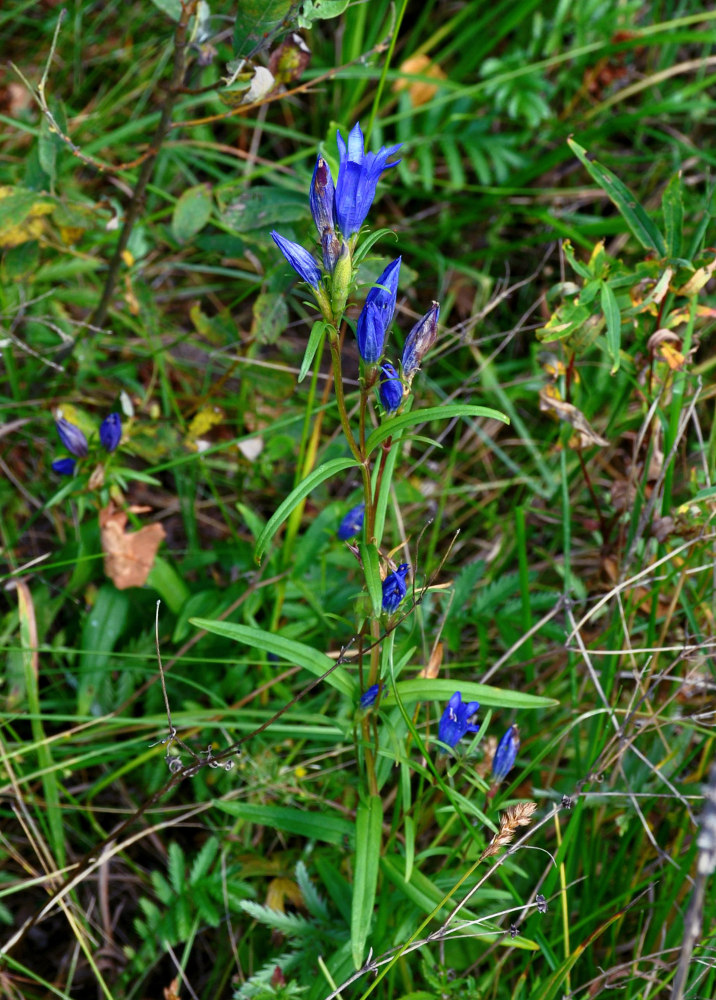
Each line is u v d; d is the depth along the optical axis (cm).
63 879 115
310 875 117
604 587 124
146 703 122
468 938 114
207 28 117
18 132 150
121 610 124
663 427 119
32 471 131
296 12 113
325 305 99
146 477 120
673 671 119
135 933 119
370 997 111
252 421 129
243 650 122
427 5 160
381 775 110
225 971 115
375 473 103
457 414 100
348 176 98
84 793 121
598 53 158
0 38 157
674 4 175
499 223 158
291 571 122
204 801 119
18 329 133
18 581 118
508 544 133
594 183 163
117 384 134
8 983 112
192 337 145
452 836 117
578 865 116
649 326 117
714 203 127
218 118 119
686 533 117
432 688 107
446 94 161
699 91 165
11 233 122
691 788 116
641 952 113
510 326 154
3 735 121
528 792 119
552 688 123
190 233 126
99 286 142
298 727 117
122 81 154
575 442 121
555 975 107
